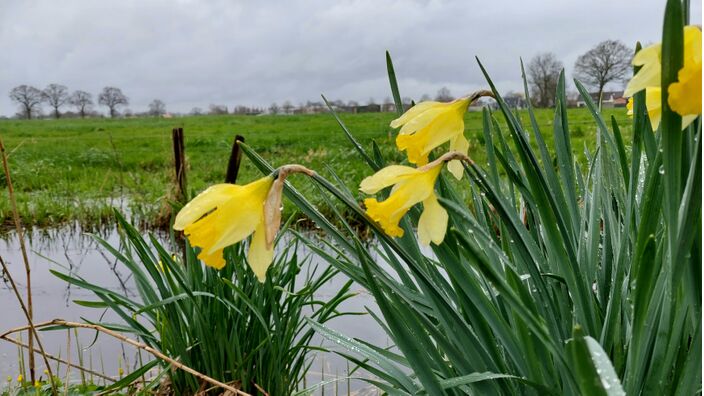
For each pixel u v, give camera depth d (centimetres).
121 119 4381
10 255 652
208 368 259
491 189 135
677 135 95
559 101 171
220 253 129
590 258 160
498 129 174
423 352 139
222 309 253
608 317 141
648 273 112
